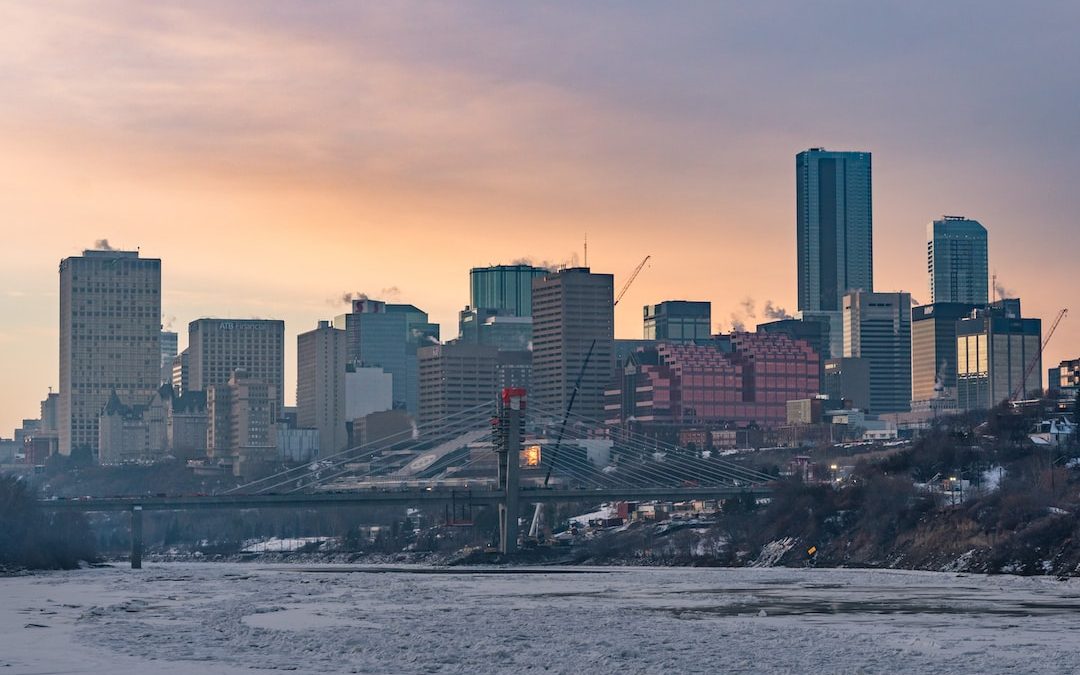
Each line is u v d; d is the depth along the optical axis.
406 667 196.88
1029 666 198.62
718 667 197.75
